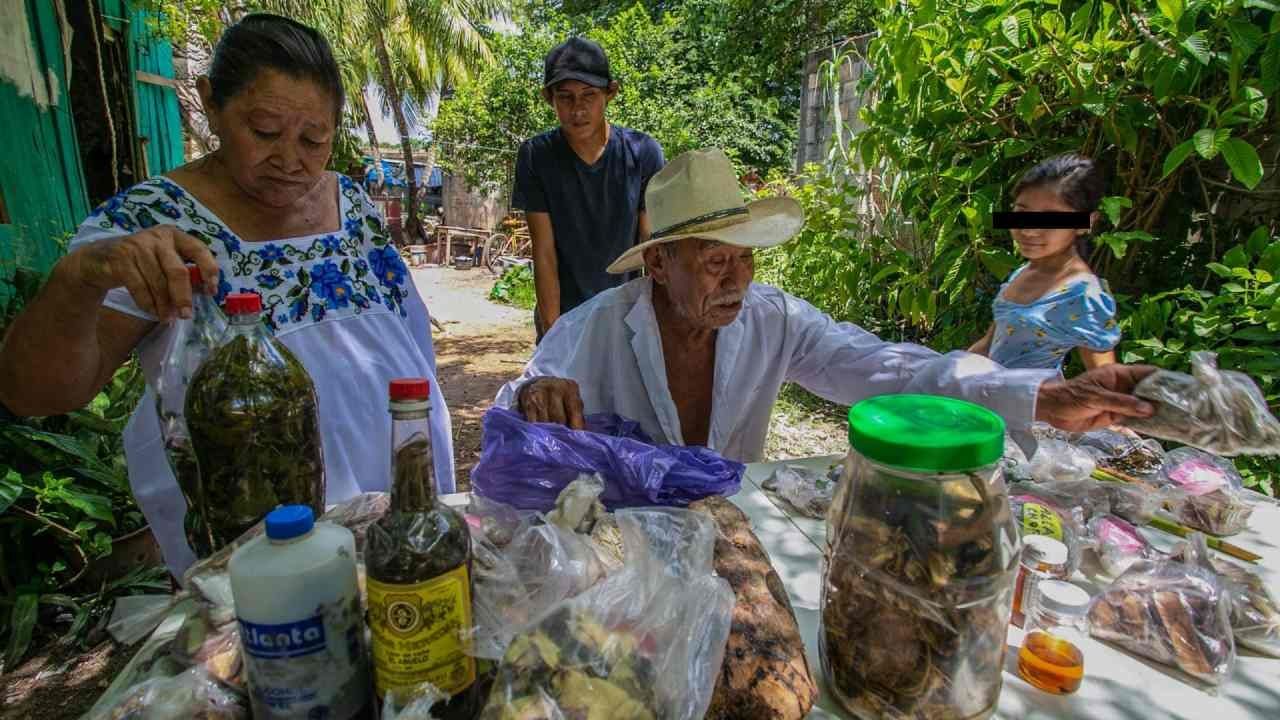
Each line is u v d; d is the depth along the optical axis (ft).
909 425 2.53
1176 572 3.36
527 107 40.81
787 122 39.11
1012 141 10.12
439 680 2.19
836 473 4.94
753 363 5.91
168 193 4.40
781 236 4.95
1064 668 2.93
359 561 2.81
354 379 4.80
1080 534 3.97
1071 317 7.22
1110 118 9.01
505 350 24.36
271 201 4.36
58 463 8.50
